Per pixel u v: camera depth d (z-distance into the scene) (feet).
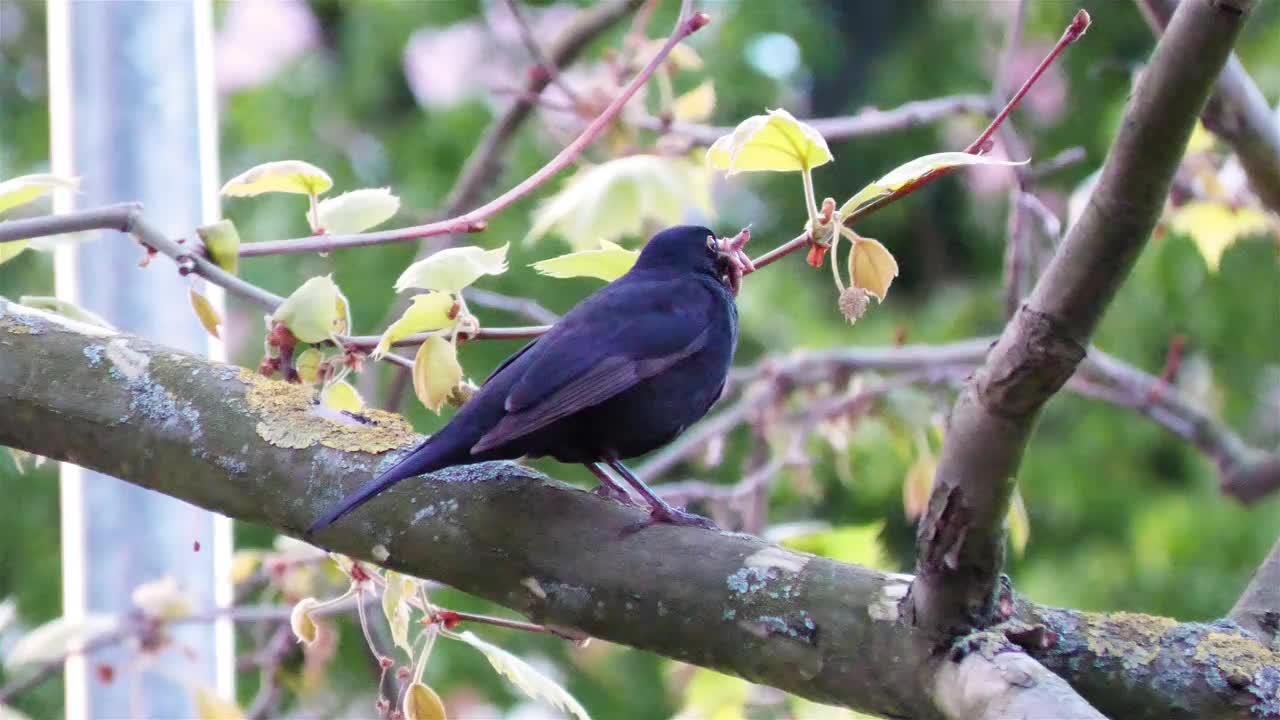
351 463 20.68
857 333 56.54
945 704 16.71
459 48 51.65
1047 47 57.00
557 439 23.98
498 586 19.89
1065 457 54.75
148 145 30.66
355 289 50.83
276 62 53.62
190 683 27.17
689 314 24.79
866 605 17.65
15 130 57.88
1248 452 43.80
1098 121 57.36
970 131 58.29
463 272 21.47
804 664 17.90
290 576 31.68
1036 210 37.73
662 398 24.07
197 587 30.27
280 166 23.30
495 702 49.47
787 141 20.30
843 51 61.77
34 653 27.76
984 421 15.72
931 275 61.21
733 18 57.36
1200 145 33.58
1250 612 18.94
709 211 32.76
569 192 30.78
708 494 38.60
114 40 30.81
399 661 48.83
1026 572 53.42
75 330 22.17
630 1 38.24
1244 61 53.93
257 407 21.18
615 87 34.55
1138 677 17.62
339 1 53.67
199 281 26.37
